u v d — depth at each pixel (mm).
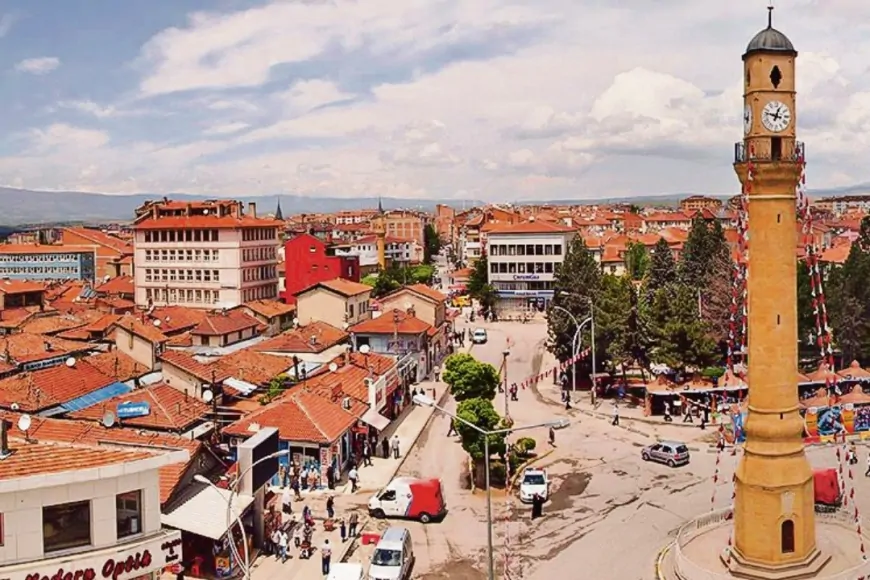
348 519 53500
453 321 136250
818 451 67188
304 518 50188
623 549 48438
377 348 96625
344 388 71312
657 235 192125
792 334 44625
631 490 59094
